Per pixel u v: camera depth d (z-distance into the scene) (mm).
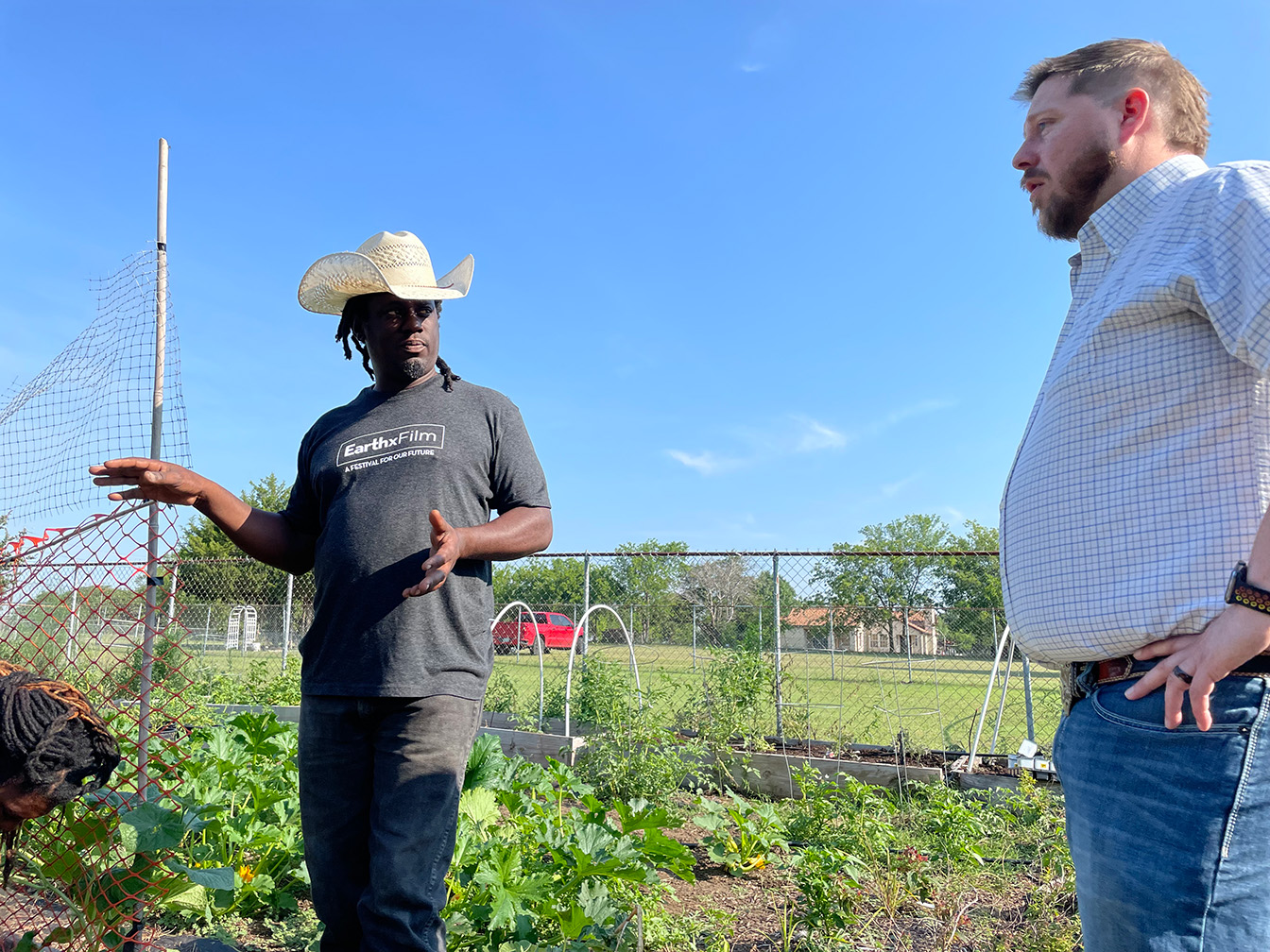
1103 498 1683
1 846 2377
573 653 8281
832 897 4066
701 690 8750
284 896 3949
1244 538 1533
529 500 2660
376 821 2273
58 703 2170
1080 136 1863
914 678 9875
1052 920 3893
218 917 3779
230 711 8594
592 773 6906
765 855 5254
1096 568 1668
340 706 2383
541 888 3619
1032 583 1798
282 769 4895
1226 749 1481
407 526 2443
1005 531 1939
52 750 2123
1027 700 7441
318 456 2703
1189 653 1485
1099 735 1652
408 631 2355
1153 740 1555
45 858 2740
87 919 2709
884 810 6090
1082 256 1920
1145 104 1821
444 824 2316
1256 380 1581
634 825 4004
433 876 2285
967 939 4004
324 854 2410
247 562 12227
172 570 2955
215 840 3990
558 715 8875
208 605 12117
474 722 2465
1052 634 1741
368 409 2734
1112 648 1636
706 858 5504
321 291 2857
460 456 2562
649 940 3660
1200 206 1634
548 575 10469
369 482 2525
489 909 3547
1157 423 1636
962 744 8820
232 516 2695
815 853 4363
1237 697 1484
